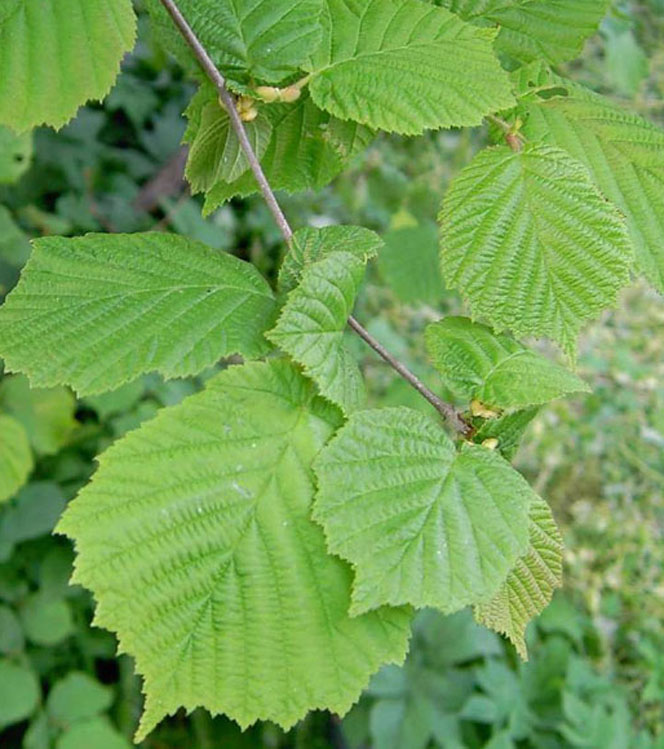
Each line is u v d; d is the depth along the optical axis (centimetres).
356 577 28
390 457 30
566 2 40
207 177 39
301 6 36
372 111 34
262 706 29
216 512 29
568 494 110
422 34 35
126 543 29
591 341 118
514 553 29
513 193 33
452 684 85
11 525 79
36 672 81
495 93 34
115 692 86
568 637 98
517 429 32
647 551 107
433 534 29
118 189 103
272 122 40
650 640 101
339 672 29
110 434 86
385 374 99
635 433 114
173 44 38
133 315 32
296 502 30
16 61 34
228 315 32
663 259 36
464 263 33
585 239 33
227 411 30
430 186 96
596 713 85
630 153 37
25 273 32
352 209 108
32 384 30
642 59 71
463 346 33
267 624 29
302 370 31
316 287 30
